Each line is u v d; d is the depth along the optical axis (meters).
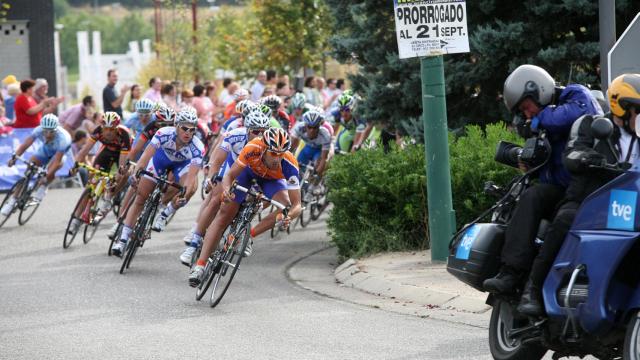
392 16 29.19
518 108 13.42
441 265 22.39
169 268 24.66
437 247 22.64
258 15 68.56
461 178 23.59
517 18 27.66
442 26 21.98
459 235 14.08
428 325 17.48
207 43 96.19
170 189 26.17
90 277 23.27
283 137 19.89
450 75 27.61
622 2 26.61
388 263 23.09
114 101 46.16
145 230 24.27
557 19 27.33
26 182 32.47
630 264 11.68
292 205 20.92
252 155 20.17
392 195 24.75
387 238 24.73
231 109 38.50
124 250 24.92
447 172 22.59
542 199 12.95
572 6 26.33
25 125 42.22
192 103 48.22
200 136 36.09
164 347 16.06
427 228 24.56
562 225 12.32
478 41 26.88
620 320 11.71
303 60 68.69
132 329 17.53
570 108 12.84
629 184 11.53
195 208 37.62
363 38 29.38
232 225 20.25
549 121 12.91
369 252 24.75
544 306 12.53
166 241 29.42
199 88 48.25
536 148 12.93
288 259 26.19
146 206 24.20
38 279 23.09
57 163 32.53
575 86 13.05
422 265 22.53
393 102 29.12
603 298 11.52
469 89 28.97
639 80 12.23
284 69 69.94
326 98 55.03
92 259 26.09
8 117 46.41
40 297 20.84
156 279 23.05
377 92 28.92
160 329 17.50
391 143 26.27
